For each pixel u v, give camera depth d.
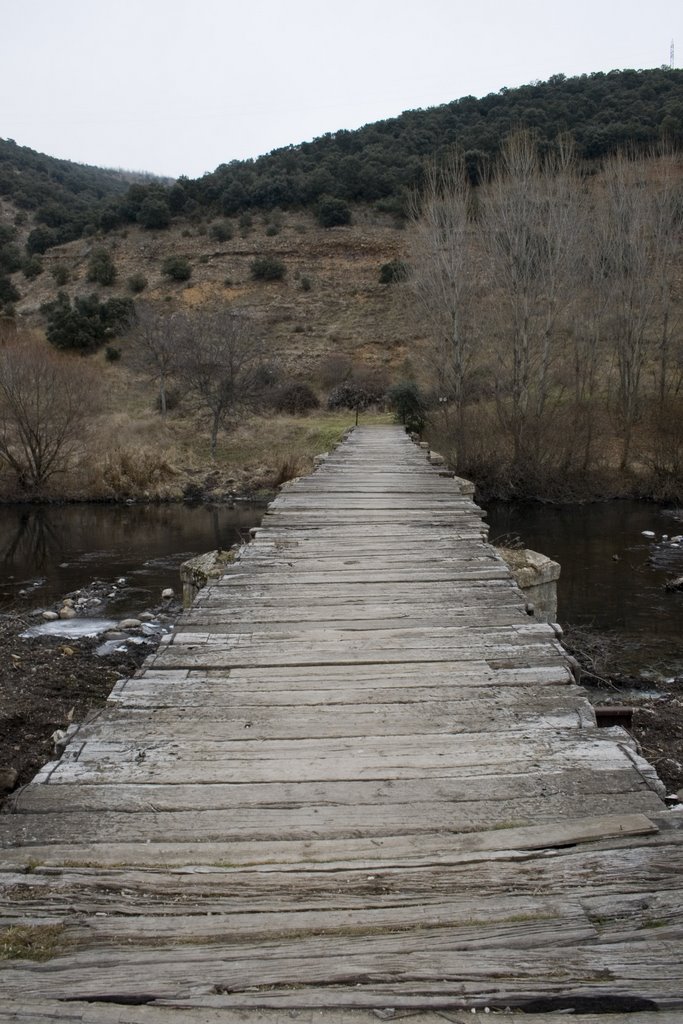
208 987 1.87
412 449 19.44
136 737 3.35
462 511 9.57
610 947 1.97
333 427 32.94
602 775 2.94
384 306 50.44
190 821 2.65
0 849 2.48
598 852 2.42
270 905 2.18
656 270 30.22
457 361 28.08
